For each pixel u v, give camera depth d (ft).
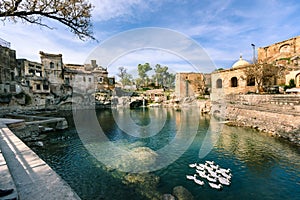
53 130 59.67
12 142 22.94
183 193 21.63
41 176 11.99
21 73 117.39
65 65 145.69
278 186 23.62
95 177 25.84
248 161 31.78
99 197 21.36
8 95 89.97
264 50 141.79
